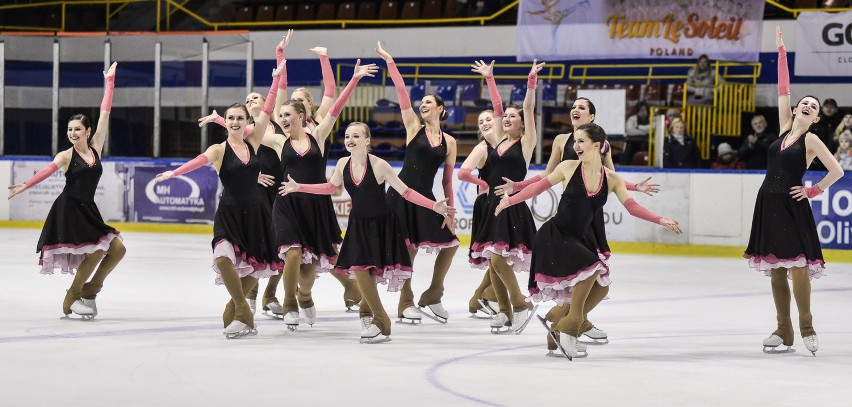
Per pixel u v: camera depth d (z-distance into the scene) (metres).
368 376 10.27
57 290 17.08
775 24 31.36
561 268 11.24
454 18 34.91
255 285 15.04
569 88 30.92
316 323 14.22
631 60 32.84
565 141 13.48
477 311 15.76
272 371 10.48
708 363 11.32
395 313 15.50
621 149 28.77
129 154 32.91
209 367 10.66
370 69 14.34
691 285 19.11
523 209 14.05
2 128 29.98
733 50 30.12
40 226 29.62
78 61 32.69
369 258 12.50
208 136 31.55
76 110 32.97
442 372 10.55
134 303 15.77
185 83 31.39
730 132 30.03
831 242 23.92
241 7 37.75
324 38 35.34
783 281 12.12
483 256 13.94
